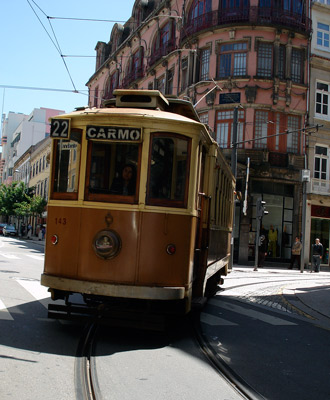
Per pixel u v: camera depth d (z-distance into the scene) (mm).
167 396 4438
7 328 6465
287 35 26938
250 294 12609
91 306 6938
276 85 26359
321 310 10695
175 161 6410
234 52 26844
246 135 26109
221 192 9586
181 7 30047
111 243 6098
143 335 6812
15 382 4465
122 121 6285
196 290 7672
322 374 5621
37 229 53562
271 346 6883
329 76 28688
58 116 6523
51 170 6703
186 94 28047
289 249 26688
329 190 28000
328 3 29297
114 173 6309
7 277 11984
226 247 12023
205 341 6750
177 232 6316
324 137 28078
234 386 4891
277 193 26562
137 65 37156
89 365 5180
